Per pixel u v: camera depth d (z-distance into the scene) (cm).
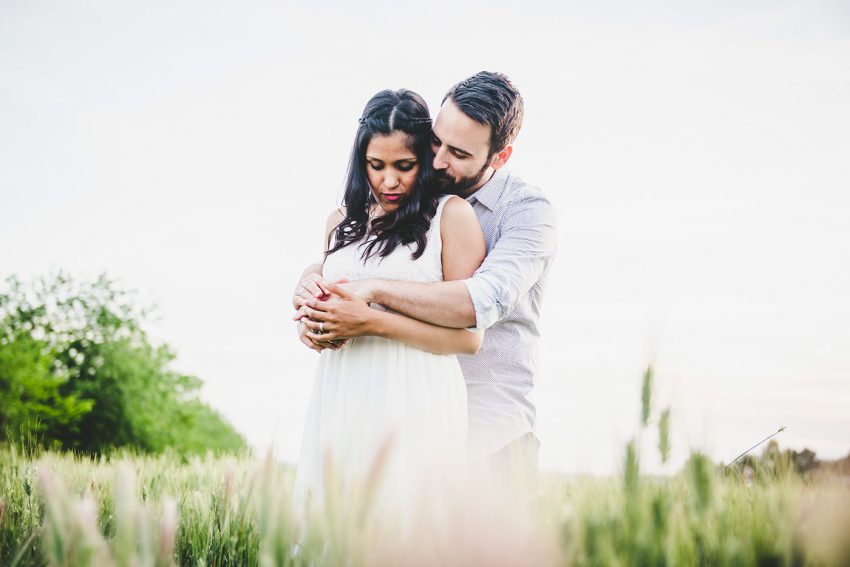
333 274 237
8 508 180
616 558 96
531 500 107
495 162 274
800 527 107
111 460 289
